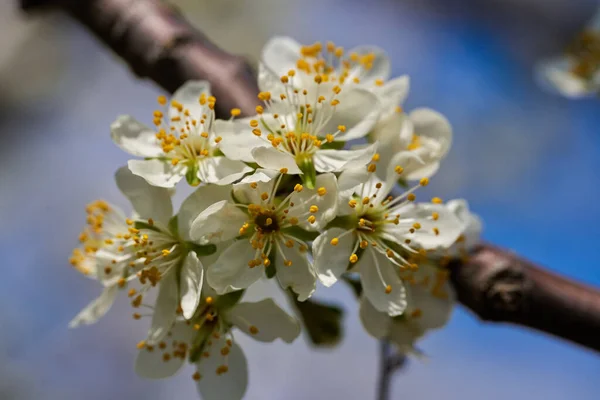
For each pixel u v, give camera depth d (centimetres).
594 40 36
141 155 25
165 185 24
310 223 24
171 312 24
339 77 26
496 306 25
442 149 25
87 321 25
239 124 24
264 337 24
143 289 24
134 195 24
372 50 27
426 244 25
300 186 23
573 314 25
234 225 24
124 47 28
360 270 24
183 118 25
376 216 24
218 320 24
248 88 27
